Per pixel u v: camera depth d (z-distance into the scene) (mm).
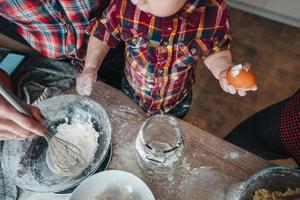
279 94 1781
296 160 1005
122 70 1171
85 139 759
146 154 693
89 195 686
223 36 881
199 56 908
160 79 959
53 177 717
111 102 839
